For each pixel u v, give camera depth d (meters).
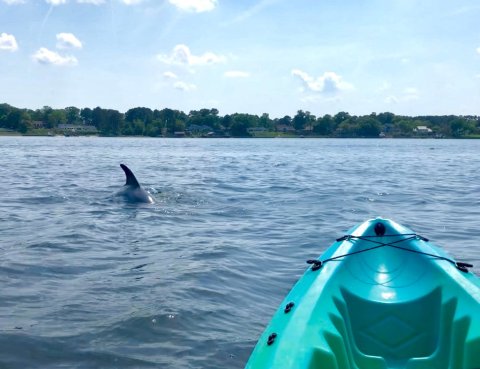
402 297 1.21
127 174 3.45
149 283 1.68
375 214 3.09
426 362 1.04
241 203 3.44
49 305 1.48
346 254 1.32
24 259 1.92
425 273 1.26
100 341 1.28
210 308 1.49
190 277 1.74
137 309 1.46
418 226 2.73
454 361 0.99
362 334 1.13
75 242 2.21
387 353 1.09
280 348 0.86
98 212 2.97
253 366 0.83
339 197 3.79
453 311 1.08
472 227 2.71
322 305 1.05
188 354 1.23
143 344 1.27
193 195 3.69
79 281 1.70
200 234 2.44
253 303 1.54
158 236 2.37
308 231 2.55
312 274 1.23
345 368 0.94
